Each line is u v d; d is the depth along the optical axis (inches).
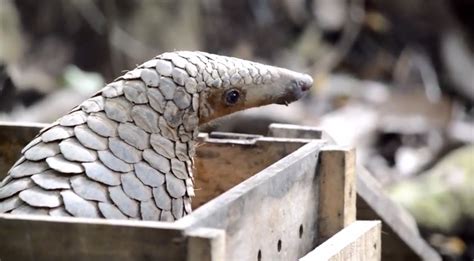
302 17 374.6
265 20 370.0
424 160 280.7
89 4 321.7
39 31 328.5
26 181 98.6
